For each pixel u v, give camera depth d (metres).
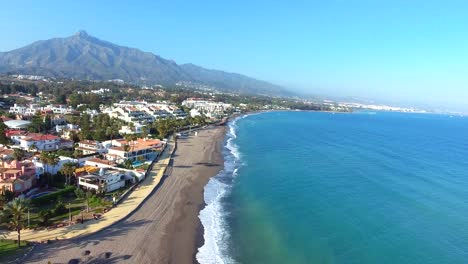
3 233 53.88
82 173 79.50
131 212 66.12
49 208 65.31
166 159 113.38
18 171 71.56
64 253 49.28
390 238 61.09
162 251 52.81
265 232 62.19
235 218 68.12
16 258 46.81
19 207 51.41
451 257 54.66
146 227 60.66
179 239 57.25
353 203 79.44
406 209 76.44
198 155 125.56
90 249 51.16
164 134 159.25
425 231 64.62
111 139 138.88
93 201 69.75
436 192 90.75
